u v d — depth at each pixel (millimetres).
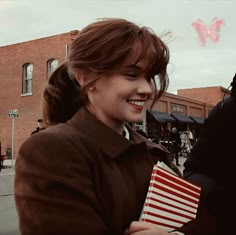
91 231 1352
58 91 1776
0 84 30953
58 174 1380
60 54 28234
